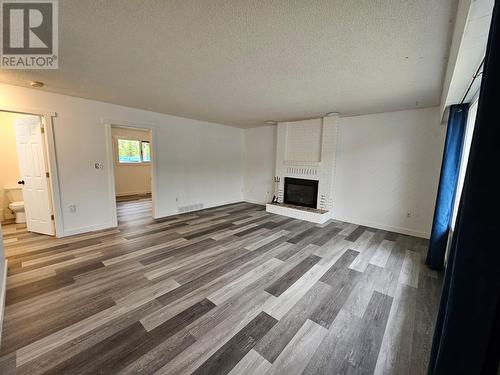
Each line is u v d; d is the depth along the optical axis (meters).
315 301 2.09
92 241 3.44
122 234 3.79
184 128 5.19
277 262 2.86
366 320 1.86
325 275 2.56
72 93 3.33
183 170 5.27
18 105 3.03
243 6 1.38
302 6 1.36
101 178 3.94
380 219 4.31
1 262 2.08
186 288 2.26
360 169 4.49
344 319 1.87
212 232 3.97
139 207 5.92
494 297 0.62
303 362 1.46
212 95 3.29
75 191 3.67
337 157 4.79
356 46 1.82
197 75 2.53
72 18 1.52
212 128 5.84
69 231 3.65
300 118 5.04
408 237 3.86
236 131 6.57
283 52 1.96
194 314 1.88
